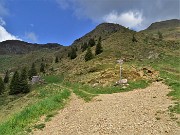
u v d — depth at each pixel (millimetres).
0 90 119500
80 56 124250
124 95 31562
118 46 103062
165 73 48125
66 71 112125
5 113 68375
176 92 28547
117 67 52219
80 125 18672
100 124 18406
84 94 35219
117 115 20594
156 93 30062
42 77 119812
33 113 22453
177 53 87875
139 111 21344
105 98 30266
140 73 45219
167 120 18094
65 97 32188
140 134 15656
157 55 83375
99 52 99125
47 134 17156
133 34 123375
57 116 22156
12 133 17766
